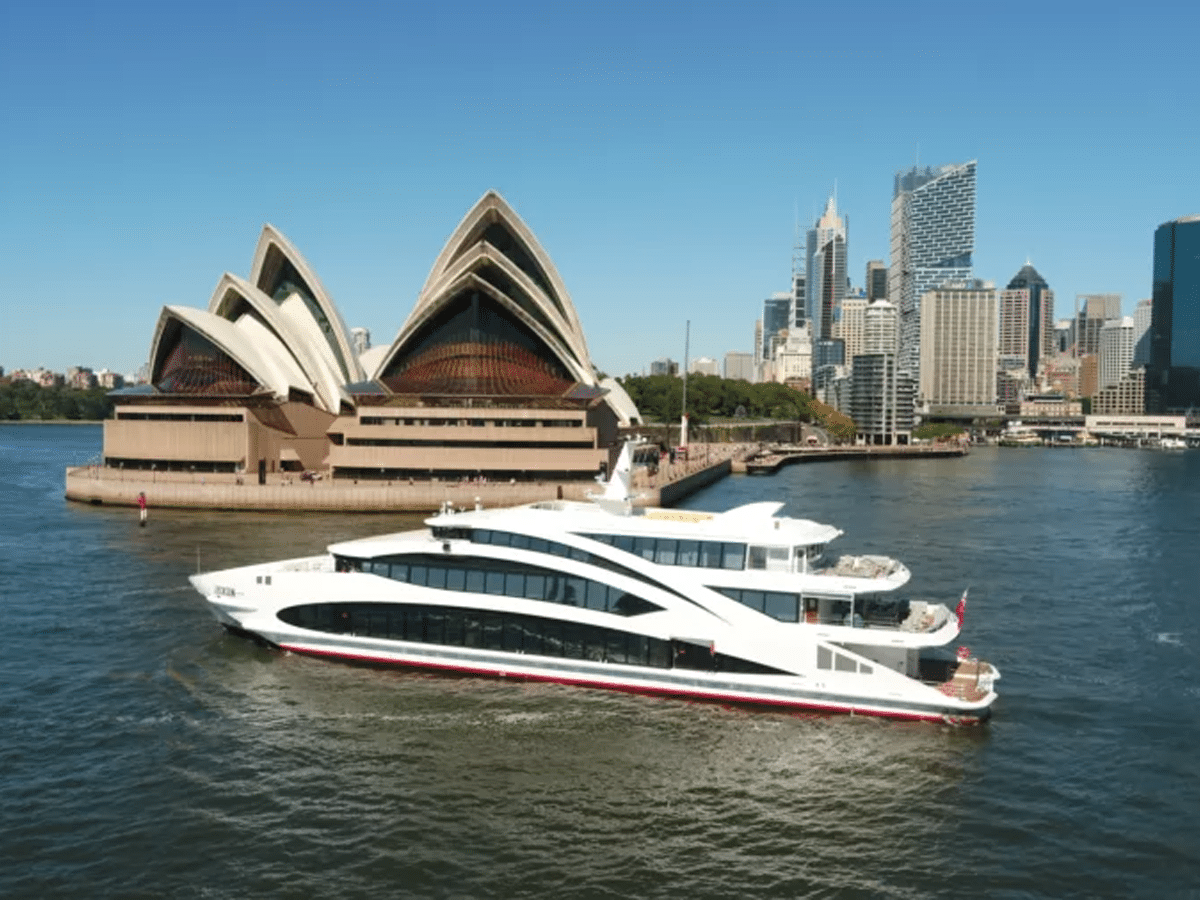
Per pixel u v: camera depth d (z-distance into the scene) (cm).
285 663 4891
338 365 16112
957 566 8169
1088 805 3488
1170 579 7638
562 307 15238
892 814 3403
